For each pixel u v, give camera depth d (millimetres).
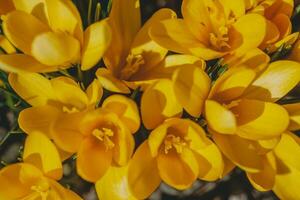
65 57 525
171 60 559
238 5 558
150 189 538
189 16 557
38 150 531
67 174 639
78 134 534
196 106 539
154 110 535
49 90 555
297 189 574
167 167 539
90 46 533
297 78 559
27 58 539
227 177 717
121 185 545
